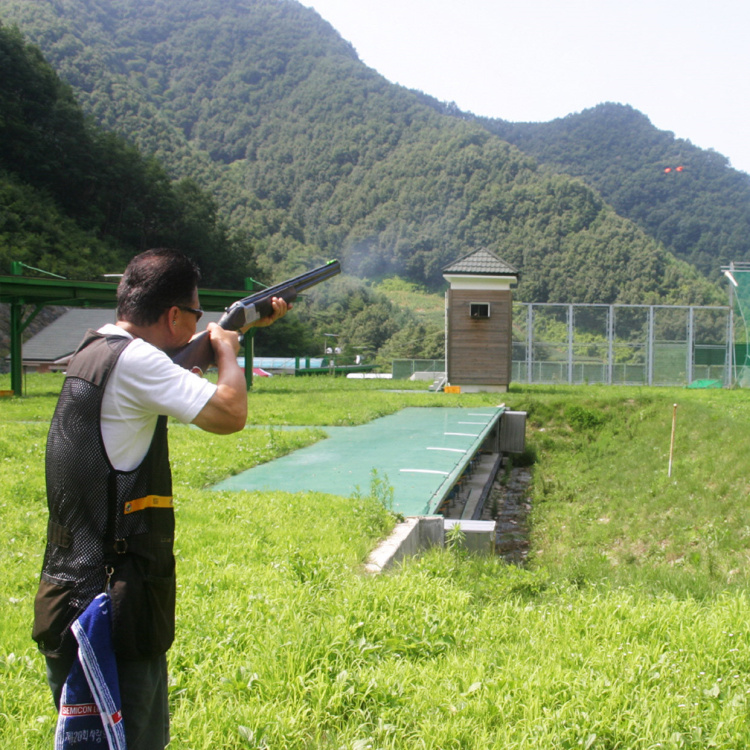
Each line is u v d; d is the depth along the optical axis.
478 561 6.60
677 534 10.92
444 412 19.69
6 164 62.19
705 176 149.50
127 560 1.97
